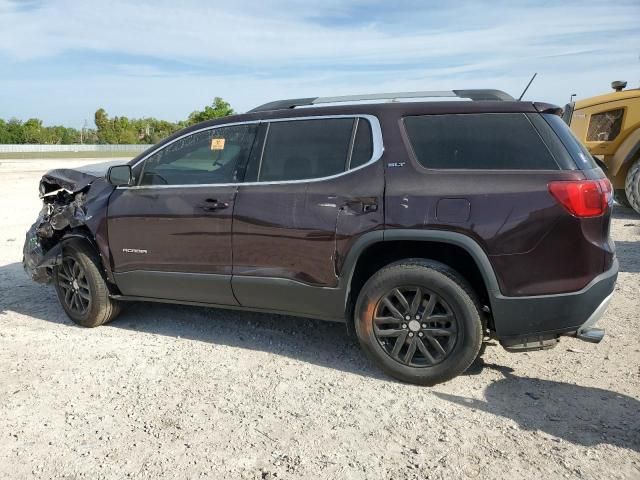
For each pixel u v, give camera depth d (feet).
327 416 11.51
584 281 11.46
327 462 9.95
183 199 14.74
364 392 12.50
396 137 12.74
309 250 13.20
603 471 9.43
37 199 50.42
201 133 15.08
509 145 12.01
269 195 13.66
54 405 12.18
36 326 17.21
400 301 12.58
